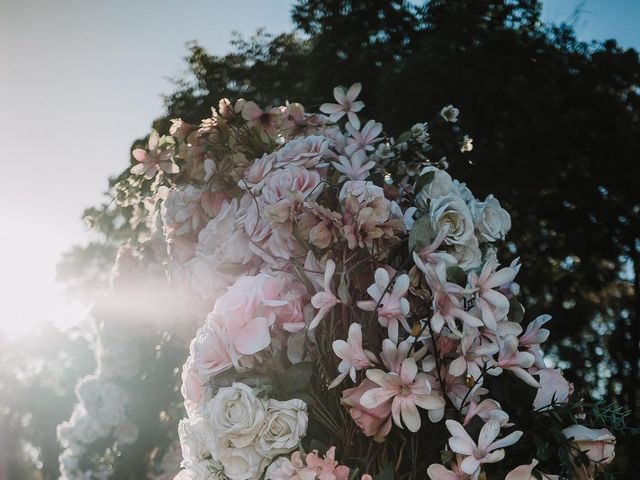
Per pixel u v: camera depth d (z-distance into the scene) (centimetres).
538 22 609
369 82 566
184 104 603
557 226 622
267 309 103
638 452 519
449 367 100
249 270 120
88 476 244
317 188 116
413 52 570
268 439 99
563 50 595
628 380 641
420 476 104
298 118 140
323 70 567
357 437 104
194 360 107
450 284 100
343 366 100
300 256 112
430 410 99
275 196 117
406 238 112
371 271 110
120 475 241
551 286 638
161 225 181
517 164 548
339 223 108
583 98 581
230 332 101
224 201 132
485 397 106
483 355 102
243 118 140
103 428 242
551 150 556
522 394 103
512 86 538
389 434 104
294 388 102
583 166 577
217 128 139
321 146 125
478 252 111
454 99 530
